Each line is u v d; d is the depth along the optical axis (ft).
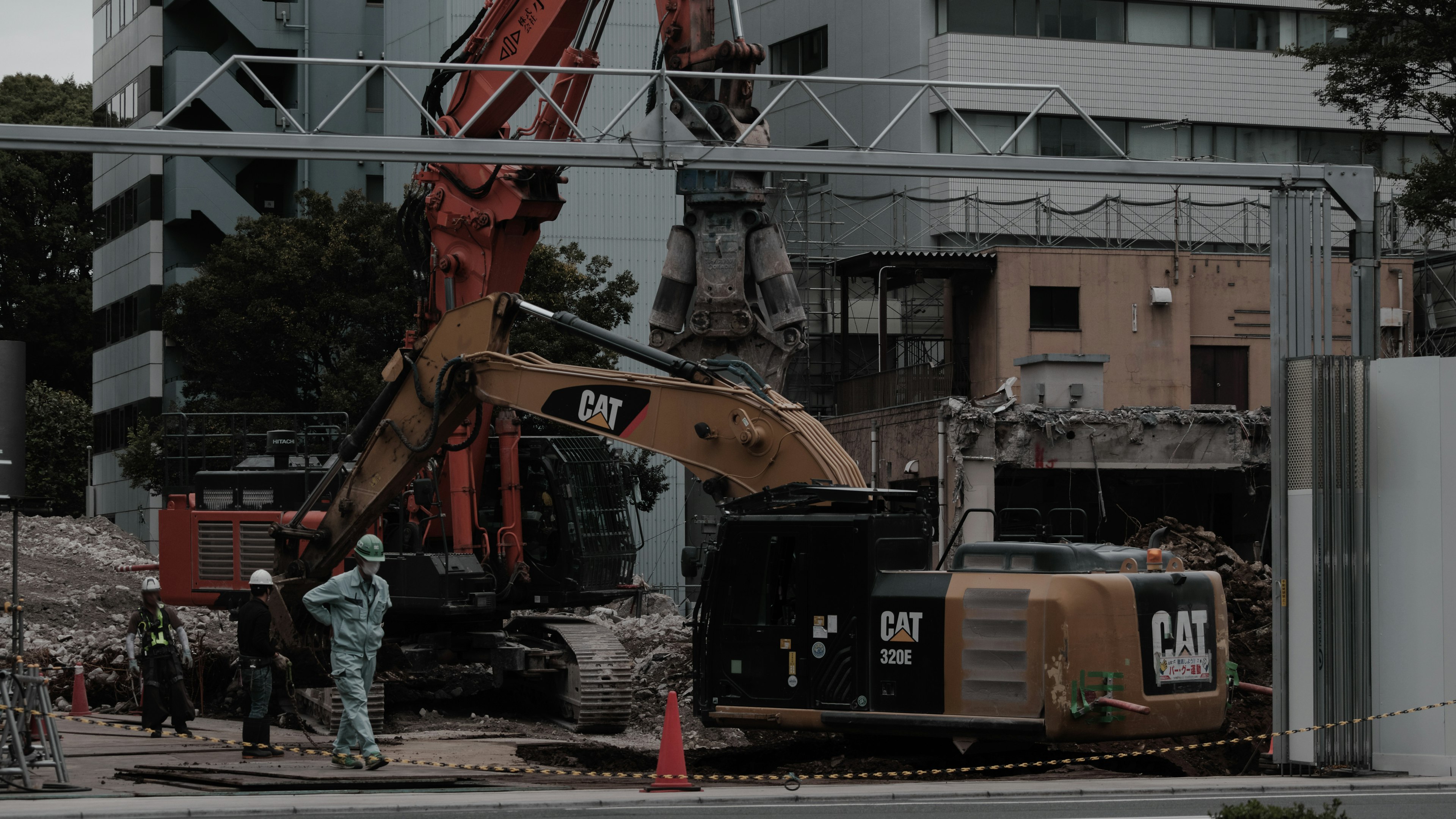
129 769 48.70
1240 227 170.81
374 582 50.60
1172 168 57.21
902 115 57.88
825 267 168.14
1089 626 45.52
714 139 61.57
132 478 168.14
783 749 59.11
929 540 50.31
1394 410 55.11
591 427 55.57
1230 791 46.29
